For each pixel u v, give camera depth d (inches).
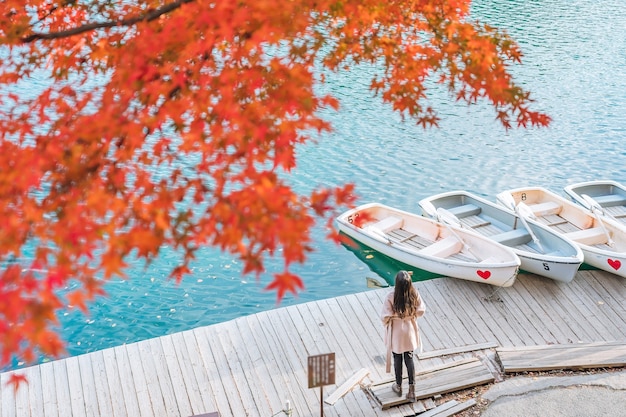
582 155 694.5
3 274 121.6
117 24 166.9
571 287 403.2
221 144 135.9
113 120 138.2
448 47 183.3
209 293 459.2
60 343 114.9
